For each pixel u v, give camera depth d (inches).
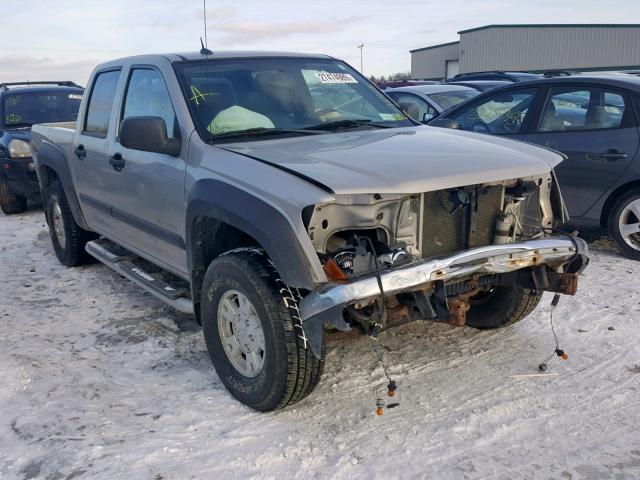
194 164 151.2
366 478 115.7
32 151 270.7
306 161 133.8
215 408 140.7
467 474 116.0
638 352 160.4
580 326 177.6
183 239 160.9
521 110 261.3
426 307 125.6
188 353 170.1
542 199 150.3
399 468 118.2
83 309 206.2
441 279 124.3
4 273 249.1
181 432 131.7
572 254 141.9
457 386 147.3
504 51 1716.3
